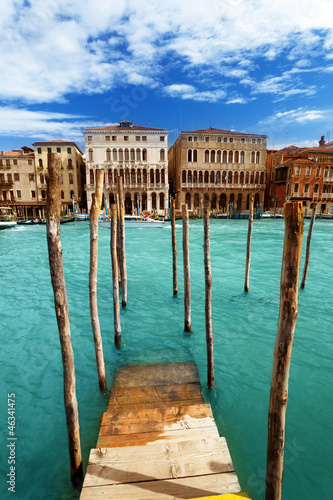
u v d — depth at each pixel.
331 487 3.33
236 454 3.77
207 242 4.72
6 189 44.75
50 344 6.63
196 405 4.00
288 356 2.18
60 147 44.47
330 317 7.77
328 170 44.97
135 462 2.87
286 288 2.11
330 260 15.19
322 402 4.68
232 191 47.47
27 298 9.66
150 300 9.20
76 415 3.01
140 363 5.63
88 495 2.55
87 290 10.34
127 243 21.91
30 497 3.24
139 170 45.22
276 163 49.59
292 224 2.02
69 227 34.84
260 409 4.54
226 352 6.15
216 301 9.02
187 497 2.52
